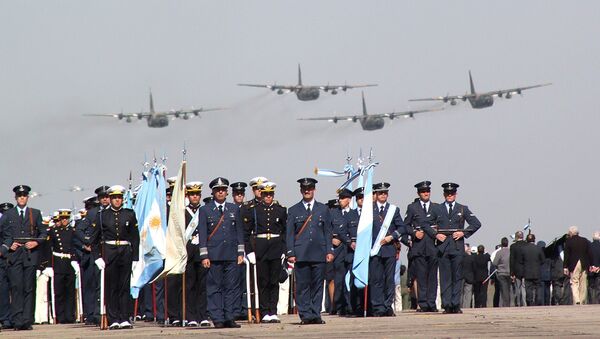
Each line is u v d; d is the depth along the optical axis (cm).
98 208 7538
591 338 4819
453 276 7475
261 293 6494
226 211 6294
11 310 6881
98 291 7169
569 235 9231
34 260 6875
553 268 9519
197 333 5581
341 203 7612
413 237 7638
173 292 7050
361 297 7344
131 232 6400
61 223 8500
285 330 5662
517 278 9125
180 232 6606
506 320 6106
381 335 5156
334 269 8044
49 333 6081
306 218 6328
